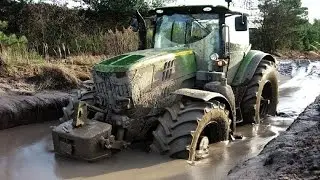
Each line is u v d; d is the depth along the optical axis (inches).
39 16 538.3
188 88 258.1
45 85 371.2
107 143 218.7
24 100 317.4
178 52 254.2
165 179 197.9
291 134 219.5
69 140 222.8
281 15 903.1
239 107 295.1
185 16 276.7
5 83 361.1
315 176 158.4
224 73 259.9
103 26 607.5
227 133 251.4
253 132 284.2
